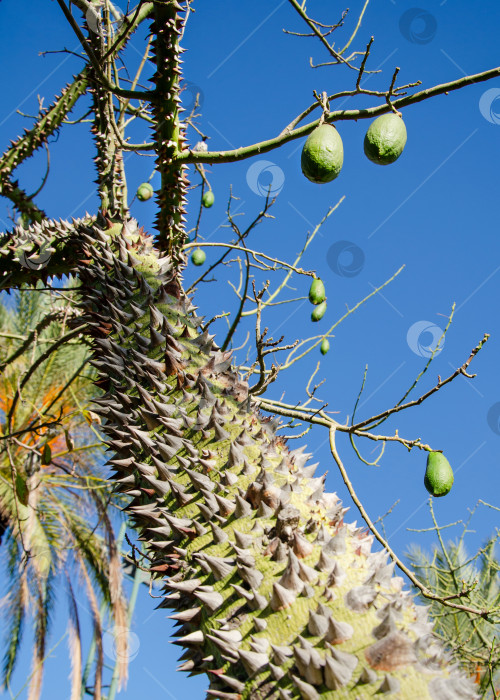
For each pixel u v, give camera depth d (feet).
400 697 5.19
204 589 6.46
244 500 6.91
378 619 5.73
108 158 14.61
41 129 22.40
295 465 7.56
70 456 38.42
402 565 9.96
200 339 9.30
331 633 5.57
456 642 17.04
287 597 5.99
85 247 12.52
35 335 17.28
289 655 5.65
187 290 15.12
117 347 9.66
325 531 6.56
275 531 6.58
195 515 7.25
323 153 9.25
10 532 39.45
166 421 8.13
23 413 35.94
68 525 39.11
